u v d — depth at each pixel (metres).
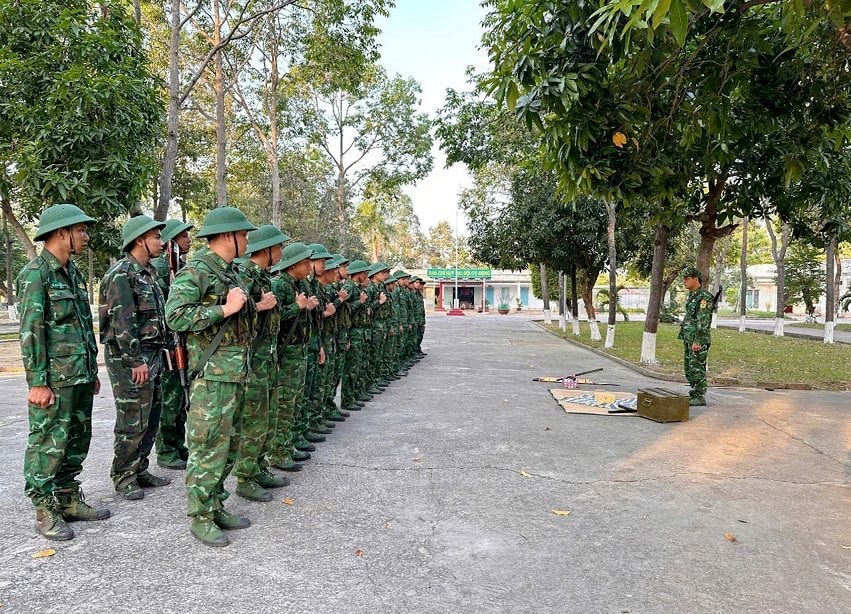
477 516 3.87
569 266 19.25
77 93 8.48
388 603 2.77
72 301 3.63
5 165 9.48
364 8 14.62
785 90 6.43
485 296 50.03
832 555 3.37
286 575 3.04
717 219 10.16
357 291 7.23
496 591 2.90
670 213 9.94
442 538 3.52
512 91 5.62
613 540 3.52
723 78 6.02
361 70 16.34
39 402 3.44
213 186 22.64
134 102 9.40
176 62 10.60
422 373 10.75
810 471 4.94
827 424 6.71
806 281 31.12
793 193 9.55
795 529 3.73
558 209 16.48
